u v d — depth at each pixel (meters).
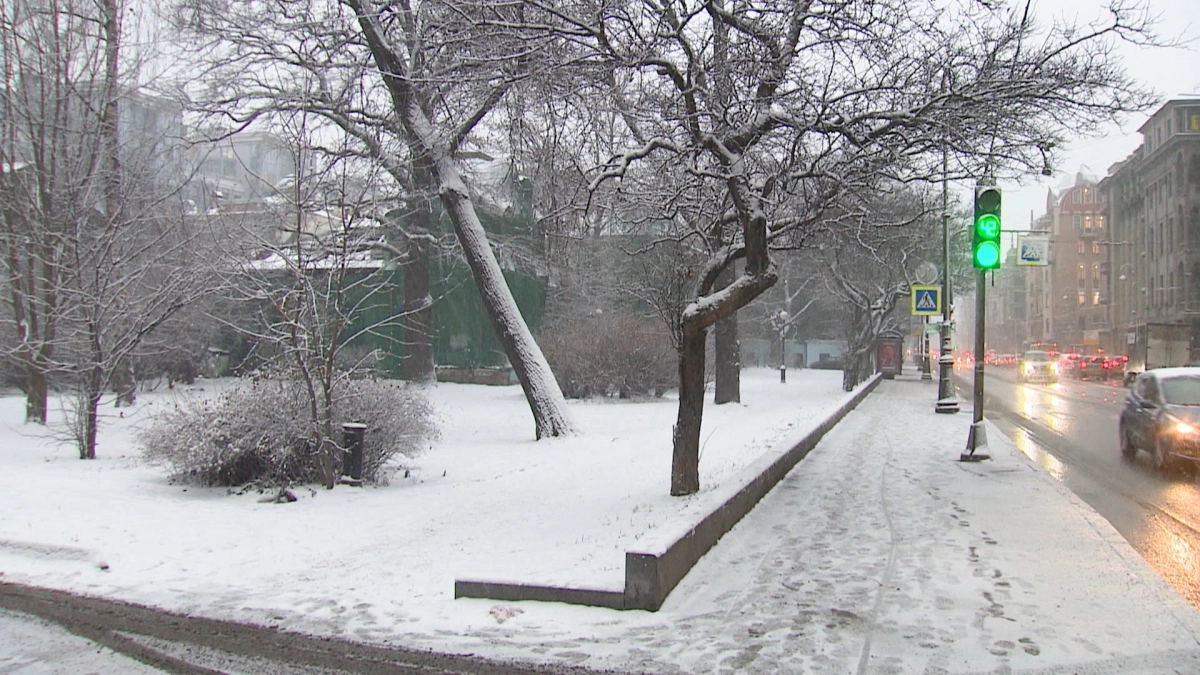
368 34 17.55
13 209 18.55
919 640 5.78
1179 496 11.66
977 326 15.19
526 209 27.19
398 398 13.52
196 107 20.42
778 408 26.88
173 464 12.16
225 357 35.31
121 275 17.00
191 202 21.23
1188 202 63.47
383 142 18.73
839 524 9.57
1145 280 71.56
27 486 11.62
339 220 13.90
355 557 8.31
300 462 12.37
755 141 10.09
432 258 33.66
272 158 23.70
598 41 9.80
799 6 9.35
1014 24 10.54
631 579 6.48
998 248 14.88
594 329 30.67
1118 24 9.27
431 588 7.18
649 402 29.11
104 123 18.39
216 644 6.27
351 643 5.91
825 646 5.68
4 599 7.48
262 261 14.17
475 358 38.81
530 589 6.71
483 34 10.19
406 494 11.79
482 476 13.48
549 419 19.05
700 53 9.77
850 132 9.58
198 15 19.64
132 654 6.22
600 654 5.56
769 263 9.88
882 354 56.47
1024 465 14.30
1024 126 10.05
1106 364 55.44
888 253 31.48
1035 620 6.17
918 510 10.38
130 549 8.53
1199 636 5.83
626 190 12.06
